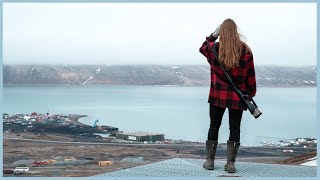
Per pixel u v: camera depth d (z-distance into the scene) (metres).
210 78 3.91
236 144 3.87
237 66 3.72
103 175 3.96
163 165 4.32
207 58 3.87
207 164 4.05
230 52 3.69
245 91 3.77
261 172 3.94
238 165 4.27
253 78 3.81
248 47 3.78
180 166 4.25
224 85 3.78
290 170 4.05
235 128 3.86
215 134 4.00
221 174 3.86
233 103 3.76
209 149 4.03
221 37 3.73
